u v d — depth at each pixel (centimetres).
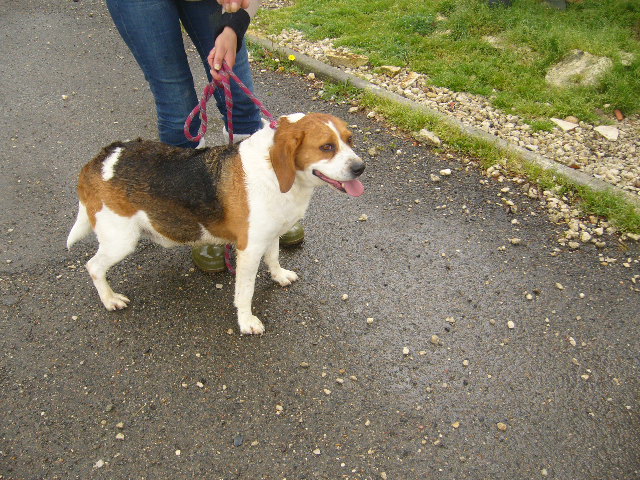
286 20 650
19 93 507
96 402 260
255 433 251
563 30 577
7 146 434
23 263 331
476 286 333
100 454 240
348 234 369
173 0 280
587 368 287
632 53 552
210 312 310
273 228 271
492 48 573
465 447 250
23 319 298
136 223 275
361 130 471
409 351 292
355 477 236
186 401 263
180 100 309
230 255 325
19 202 378
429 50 581
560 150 438
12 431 247
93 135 455
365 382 276
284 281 327
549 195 399
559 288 332
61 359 279
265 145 262
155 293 319
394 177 421
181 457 240
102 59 575
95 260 289
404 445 249
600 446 252
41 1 695
